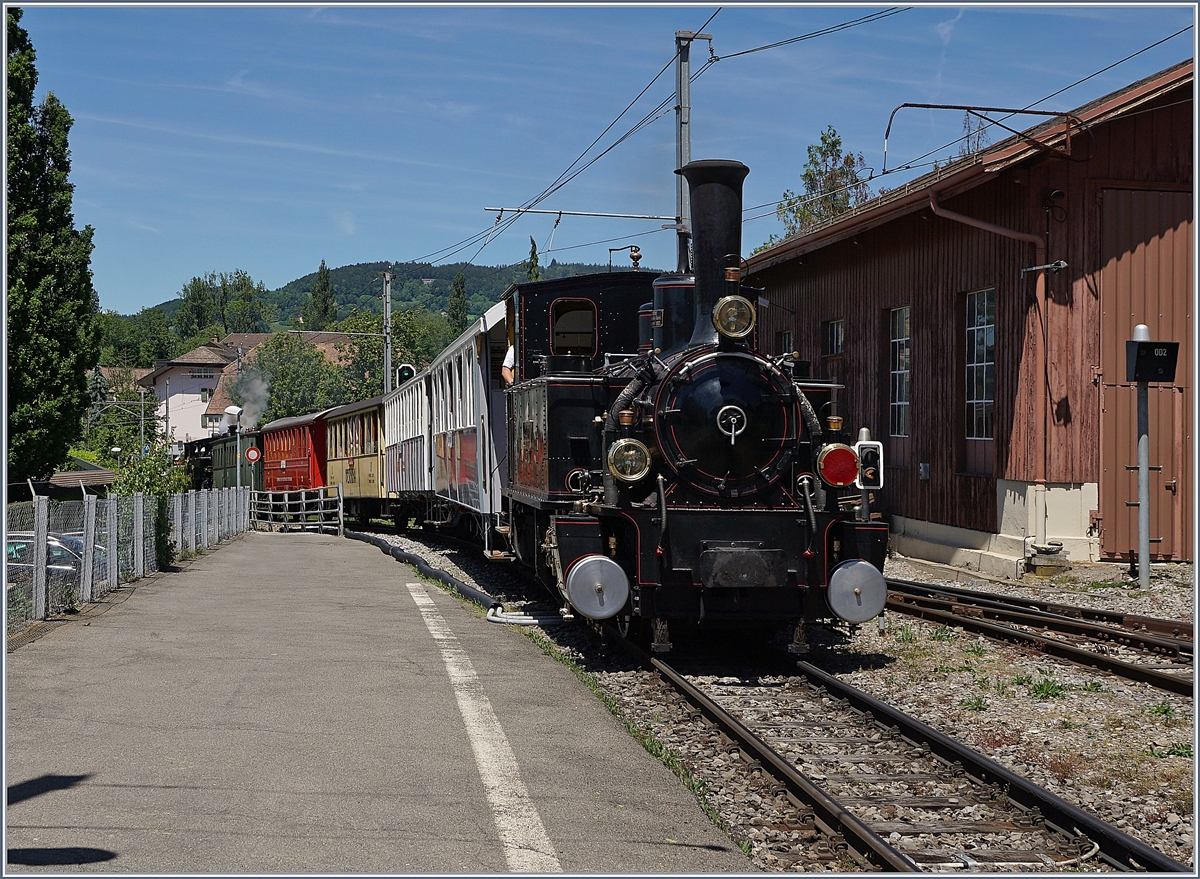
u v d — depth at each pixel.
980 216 15.76
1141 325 13.65
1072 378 14.65
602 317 11.94
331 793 5.61
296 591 14.17
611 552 8.93
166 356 153.00
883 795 5.81
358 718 7.16
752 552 8.66
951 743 6.31
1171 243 14.95
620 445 8.61
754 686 8.49
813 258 21.38
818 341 21.23
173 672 8.49
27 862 4.61
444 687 8.14
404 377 25.58
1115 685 8.58
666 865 4.75
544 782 5.86
